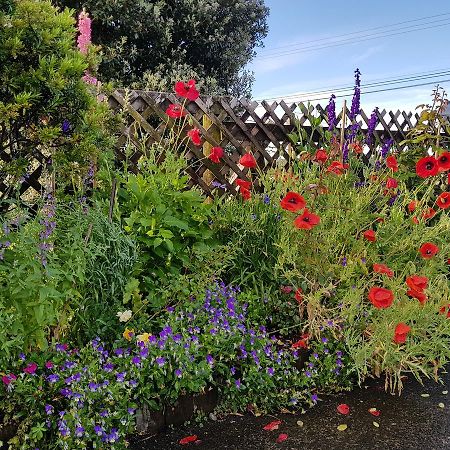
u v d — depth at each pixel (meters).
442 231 3.35
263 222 3.35
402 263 3.39
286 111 5.09
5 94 2.96
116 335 2.56
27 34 2.93
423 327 2.96
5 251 2.24
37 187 3.54
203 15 9.13
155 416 2.39
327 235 3.16
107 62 8.23
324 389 2.88
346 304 2.89
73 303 2.46
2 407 2.09
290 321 3.22
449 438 2.40
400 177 4.46
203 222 3.35
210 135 4.61
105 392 2.21
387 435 2.42
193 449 2.26
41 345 2.27
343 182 3.45
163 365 2.36
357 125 3.87
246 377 2.59
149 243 2.89
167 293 2.78
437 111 5.09
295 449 2.28
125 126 4.09
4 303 2.20
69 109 3.08
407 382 3.03
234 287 3.31
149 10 8.52
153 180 3.25
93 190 3.30
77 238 2.44
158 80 8.55
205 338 2.58
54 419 2.12
